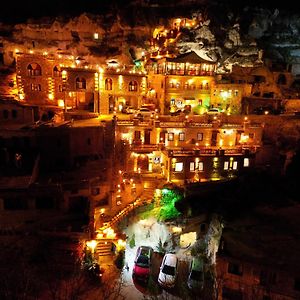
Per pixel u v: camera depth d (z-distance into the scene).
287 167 41.00
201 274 30.72
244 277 25.67
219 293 26.81
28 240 30.12
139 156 42.31
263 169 41.66
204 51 56.75
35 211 32.62
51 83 49.62
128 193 38.69
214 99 52.69
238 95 52.78
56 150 39.81
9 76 50.88
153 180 40.25
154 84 53.62
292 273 24.05
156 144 43.09
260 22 61.81
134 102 52.97
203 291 29.52
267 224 29.58
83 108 51.69
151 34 60.69
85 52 55.94
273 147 43.88
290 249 26.03
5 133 38.66
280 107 52.16
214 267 30.41
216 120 46.41
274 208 32.56
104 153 42.59
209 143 44.41
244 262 25.48
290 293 24.30
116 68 54.06
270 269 24.69
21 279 24.36
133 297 28.83
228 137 44.56
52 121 46.12
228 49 58.97
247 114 50.41
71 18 57.16
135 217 37.22
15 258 29.12
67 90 48.03
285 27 64.12
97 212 36.25
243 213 32.34
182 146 43.66
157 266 33.16
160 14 61.03
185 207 36.34
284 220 30.14
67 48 55.88
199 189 38.44
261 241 27.27
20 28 54.81
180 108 51.22
